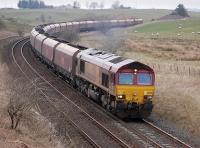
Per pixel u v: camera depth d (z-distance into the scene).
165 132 37.91
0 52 92.75
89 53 54.47
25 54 101.12
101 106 48.88
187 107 45.84
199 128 39.94
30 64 84.19
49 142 31.81
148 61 88.25
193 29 185.12
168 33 172.12
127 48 118.81
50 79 67.19
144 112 43.50
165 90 54.25
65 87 60.94
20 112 33.72
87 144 33.75
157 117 45.03
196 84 58.44
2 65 69.56
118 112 42.97
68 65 62.56
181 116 43.81
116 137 35.53
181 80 61.91
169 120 44.19
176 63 85.19
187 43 130.75
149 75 43.16
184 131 39.62
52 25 136.25
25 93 36.84
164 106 48.12
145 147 33.44
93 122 41.09
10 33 168.75
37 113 40.03
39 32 101.50
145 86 43.00
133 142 34.78
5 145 27.59
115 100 43.09
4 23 193.00
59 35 139.38
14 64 77.81
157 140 35.81
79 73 56.62
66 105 47.53
